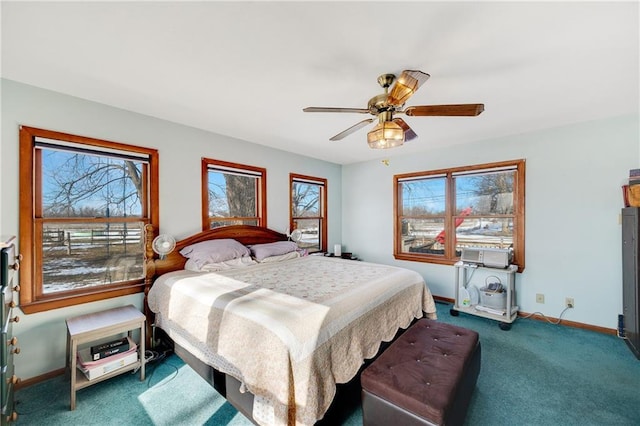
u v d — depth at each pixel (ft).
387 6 4.28
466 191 12.72
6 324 4.61
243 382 5.00
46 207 7.31
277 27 4.77
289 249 11.80
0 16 4.40
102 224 8.30
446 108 5.75
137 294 8.71
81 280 7.89
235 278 8.00
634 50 5.40
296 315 5.13
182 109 8.48
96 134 7.89
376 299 6.65
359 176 16.48
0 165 6.47
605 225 9.46
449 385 4.50
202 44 5.26
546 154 10.50
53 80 6.65
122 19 4.55
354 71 6.24
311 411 4.32
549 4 4.22
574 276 10.03
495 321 10.73
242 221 12.02
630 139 9.00
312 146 12.94
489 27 4.75
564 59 5.74
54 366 7.11
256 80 6.67
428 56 5.64
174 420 5.55
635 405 5.90
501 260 10.45
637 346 7.76
